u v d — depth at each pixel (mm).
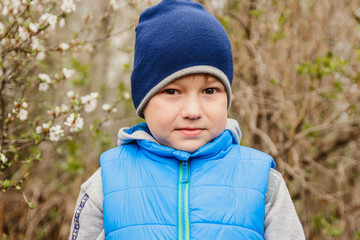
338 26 3391
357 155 3545
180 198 1346
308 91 3096
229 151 1487
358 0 3332
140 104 1472
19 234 3438
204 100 1389
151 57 1396
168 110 1373
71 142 3383
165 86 1376
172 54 1352
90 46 2746
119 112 4145
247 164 1443
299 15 3289
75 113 2248
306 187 3143
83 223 1463
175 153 1396
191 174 1400
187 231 1299
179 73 1340
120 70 4141
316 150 3545
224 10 3150
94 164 3818
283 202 1420
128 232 1326
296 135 3174
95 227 1462
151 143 1440
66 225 3590
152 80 1395
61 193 3799
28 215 3473
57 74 2266
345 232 3377
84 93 3801
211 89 1409
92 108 2293
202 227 1300
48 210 3762
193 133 1379
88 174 3740
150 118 1429
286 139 3346
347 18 3365
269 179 1449
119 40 3758
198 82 1359
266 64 3145
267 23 3201
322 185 3607
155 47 1386
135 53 1522
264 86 3244
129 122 4078
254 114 3145
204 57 1354
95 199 1472
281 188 1448
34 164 3346
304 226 3295
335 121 3271
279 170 3008
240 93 3170
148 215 1337
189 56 1344
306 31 3291
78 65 3225
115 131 4129
